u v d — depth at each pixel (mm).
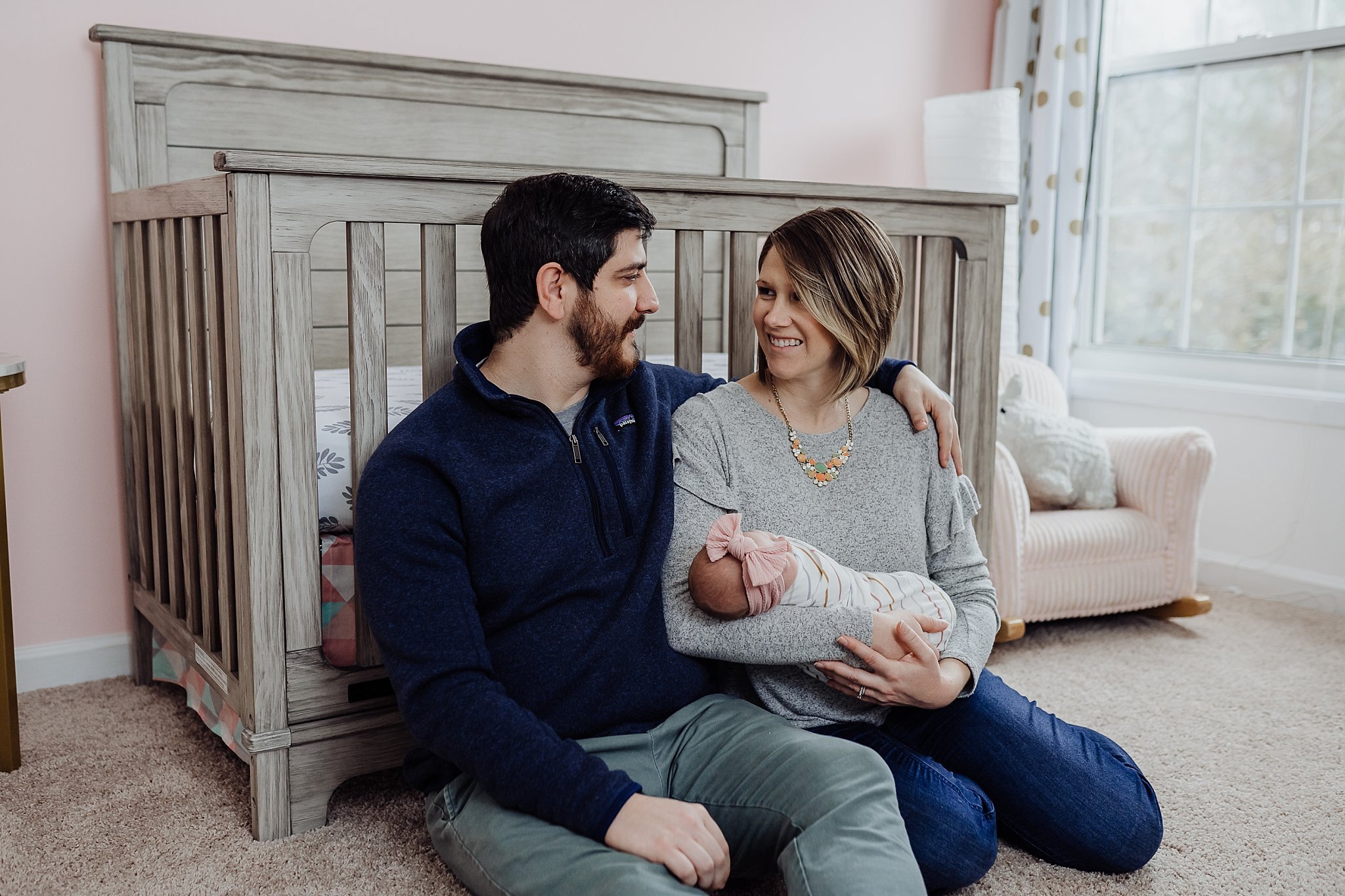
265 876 1375
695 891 1083
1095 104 3041
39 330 2039
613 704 1294
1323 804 1615
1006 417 2500
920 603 1367
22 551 2068
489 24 2438
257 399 1371
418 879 1374
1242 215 2850
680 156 2629
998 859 1448
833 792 1155
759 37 2840
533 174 1486
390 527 1216
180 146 2062
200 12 2119
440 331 1475
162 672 2045
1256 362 2805
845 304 1313
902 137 3129
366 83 2223
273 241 1350
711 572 1264
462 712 1159
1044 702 1998
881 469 1418
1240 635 2424
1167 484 2424
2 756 1676
